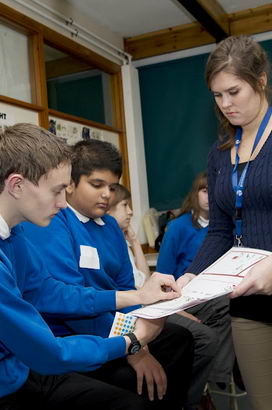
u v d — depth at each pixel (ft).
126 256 6.20
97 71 14.53
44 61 11.50
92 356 3.63
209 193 5.15
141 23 14.35
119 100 15.15
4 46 10.37
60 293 4.55
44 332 3.38
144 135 15.51
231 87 4.24
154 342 5.29
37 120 11.11
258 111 4.42
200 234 8.75
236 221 4.55
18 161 3.47
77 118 12.80
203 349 6.46
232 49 4.25
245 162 4.53
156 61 15.21
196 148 14.85
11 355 3.74
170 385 5.13
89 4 12.80
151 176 15.48
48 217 3.69
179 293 4.28
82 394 4.04
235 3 13.25
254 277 3.85
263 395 4.56
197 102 14.76
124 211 9.01
